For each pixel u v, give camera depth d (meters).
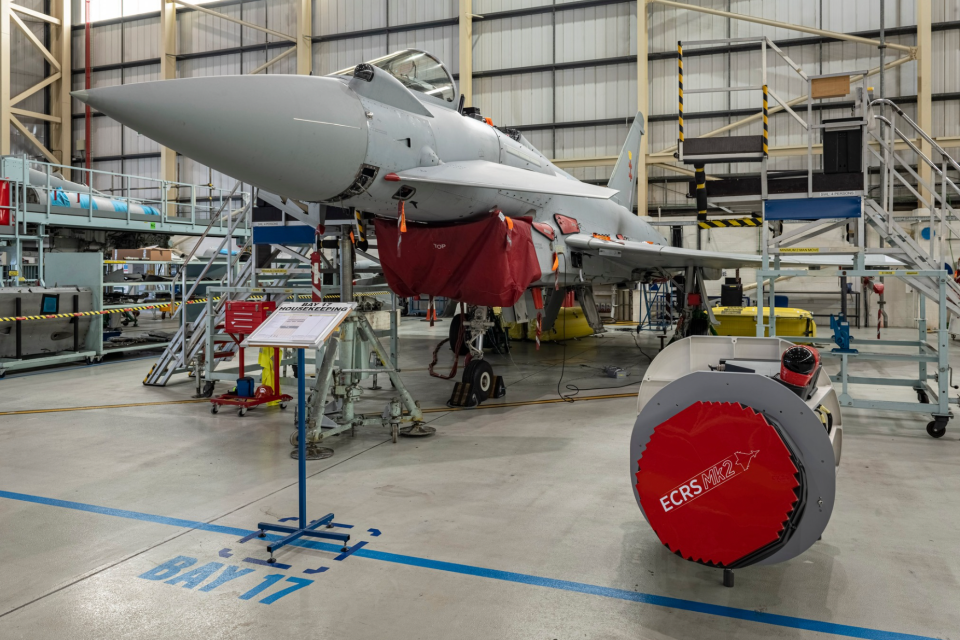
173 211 24.86
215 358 8.67
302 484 3.74
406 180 5.64
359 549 3.58
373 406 7.62
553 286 8.57
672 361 3.93
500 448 5.77
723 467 2.96
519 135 8.70
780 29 18.48
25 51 25.06
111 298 13.29
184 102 4.45
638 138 13.38
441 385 9.23
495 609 2.92
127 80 25.70
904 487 4.64
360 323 6.01
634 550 3.56
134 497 4.48
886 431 6.39
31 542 3.69
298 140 4.94
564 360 12.08
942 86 17.61
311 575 3.26
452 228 6.63
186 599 3.02
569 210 8.83
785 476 2.84
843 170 6.36
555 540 3.70
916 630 2.73
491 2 21.05
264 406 7.66
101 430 6.49
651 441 3.13
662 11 19.53
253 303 7.27
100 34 25.97
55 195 14.20
